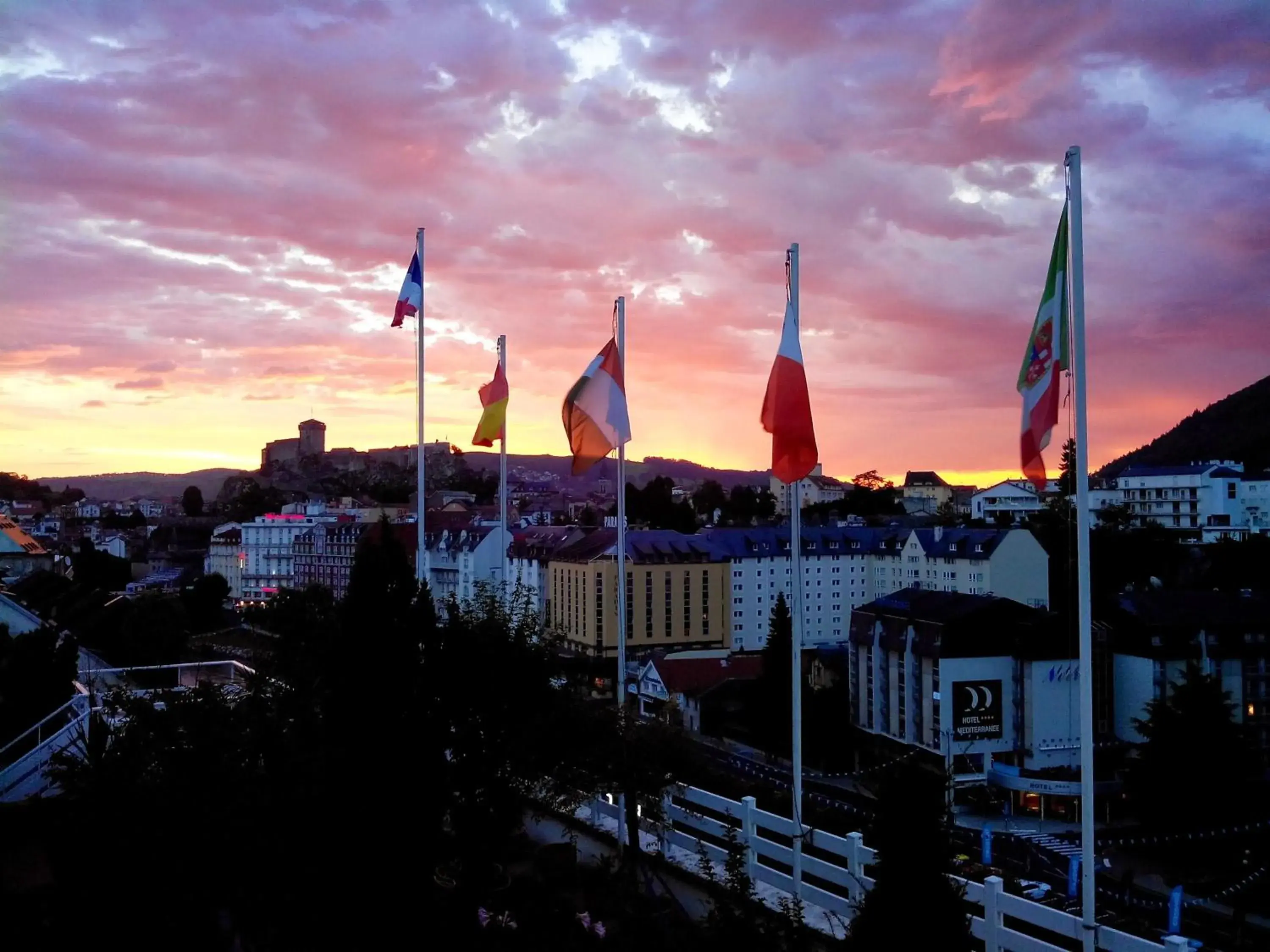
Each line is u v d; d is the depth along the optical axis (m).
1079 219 23.22
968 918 18.44
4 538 151.75
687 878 30.70
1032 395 24.23
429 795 23.27
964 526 175.88
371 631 23.45
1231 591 124.50
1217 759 76.00
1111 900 57.09
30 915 20.70
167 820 19.75
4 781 30.08
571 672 35.72
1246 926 55.66
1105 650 98.88
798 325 29.86
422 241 38.78
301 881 20.98
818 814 43.59
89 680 41.25
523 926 23.52
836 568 164.00
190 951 19.75
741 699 110.31
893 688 102.00
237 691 32.56
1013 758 96.44
